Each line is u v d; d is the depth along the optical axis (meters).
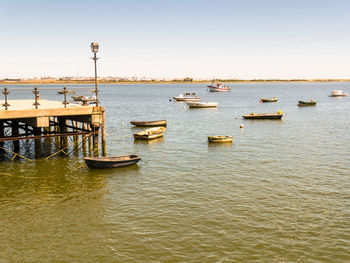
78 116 29.70
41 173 25.34
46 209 18.69
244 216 17.83
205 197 20.56
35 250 14.48
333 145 36.94
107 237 15.63
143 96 160.62
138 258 13.94
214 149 34.62
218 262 13.66
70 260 13.78
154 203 19.66
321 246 14.90
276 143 38.12
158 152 33.31
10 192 21.28
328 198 20.44
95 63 27.12
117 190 21.83
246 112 79.56
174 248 14.68
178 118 65.94
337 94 151.62
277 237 15.64
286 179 24.22
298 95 170.38
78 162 28.50
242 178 24.44
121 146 36.50
